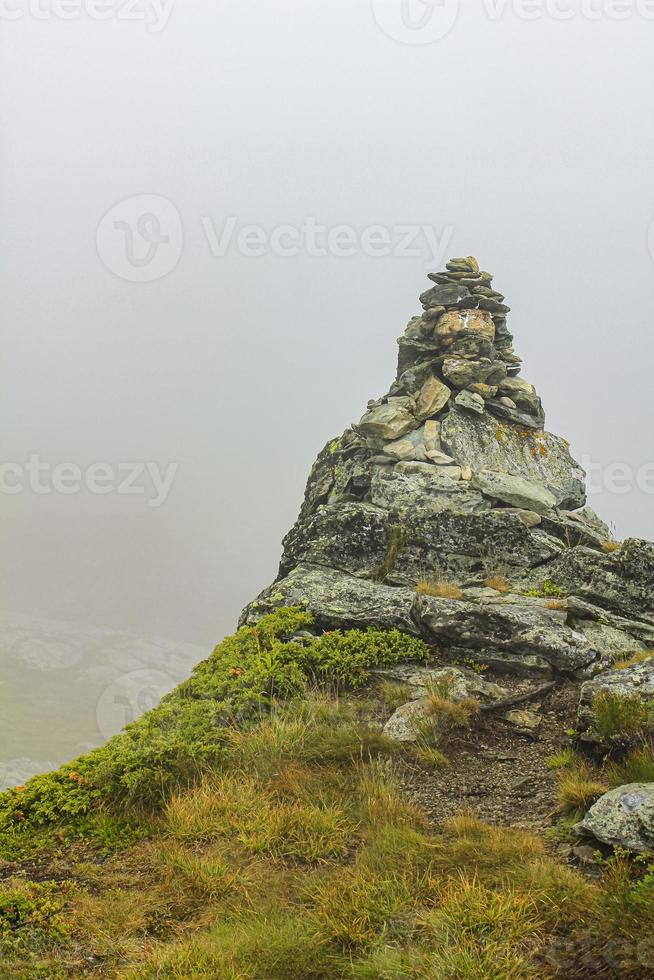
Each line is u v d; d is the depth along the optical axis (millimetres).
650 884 6324
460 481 15414
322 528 14719
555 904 6434
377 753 9438
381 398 17750
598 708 9062
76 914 6949
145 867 7719
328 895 6855
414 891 6855
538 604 12562
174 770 9016
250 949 6246
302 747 9414
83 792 8867
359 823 8156
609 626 12266
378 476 15680
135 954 6395
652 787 7430
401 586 13852
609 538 16078
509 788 8805
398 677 11148
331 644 11688
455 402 16906
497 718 10305
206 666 11648
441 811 8391
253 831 7988
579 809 7949
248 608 13523
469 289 18250
